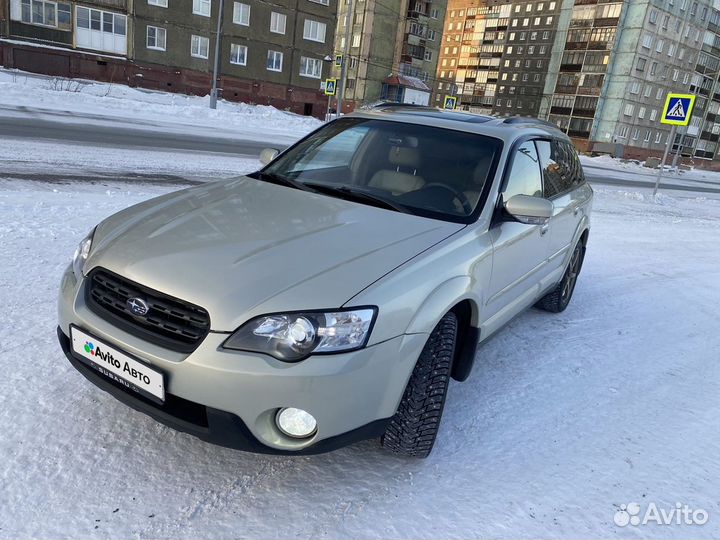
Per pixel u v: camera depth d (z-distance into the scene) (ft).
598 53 221.25
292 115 118.32
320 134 12.52
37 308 11.55
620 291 18.88
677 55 224.33
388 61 192.34
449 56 352.69
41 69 101.60
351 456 8.37
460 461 8.52
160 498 7.04
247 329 6.50
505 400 10.52
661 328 15.69
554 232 12.91
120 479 7.27
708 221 43.78
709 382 12.43
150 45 112.88
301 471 7.90
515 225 10.50
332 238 8.01
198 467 7.70
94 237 8.45
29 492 6.81
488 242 9.34
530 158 11.87
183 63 117.70
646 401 11.14
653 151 233.76
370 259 7.53
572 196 14.52
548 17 247.70
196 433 6.82
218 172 32.73
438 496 7.68
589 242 26.63
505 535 7.08
